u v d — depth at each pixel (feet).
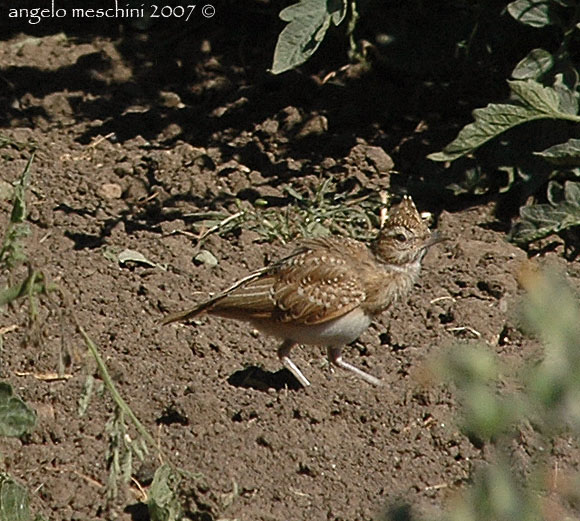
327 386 36.29
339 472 32.89
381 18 53.01
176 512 30.09
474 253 44.47
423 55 52.34
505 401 18.88
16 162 51.24
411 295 42.27
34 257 44.16
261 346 39.65
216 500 31.53
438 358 19.72
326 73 57.26
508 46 51.47
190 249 45.16
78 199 49.34
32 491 32.17
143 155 52.60
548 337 18.47
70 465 33.30
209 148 53.47
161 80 58.95
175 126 55.06
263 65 59.21
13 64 59.52
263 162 52.29
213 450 33.42
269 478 32.60
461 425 18.97
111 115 56.13
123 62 59.93
